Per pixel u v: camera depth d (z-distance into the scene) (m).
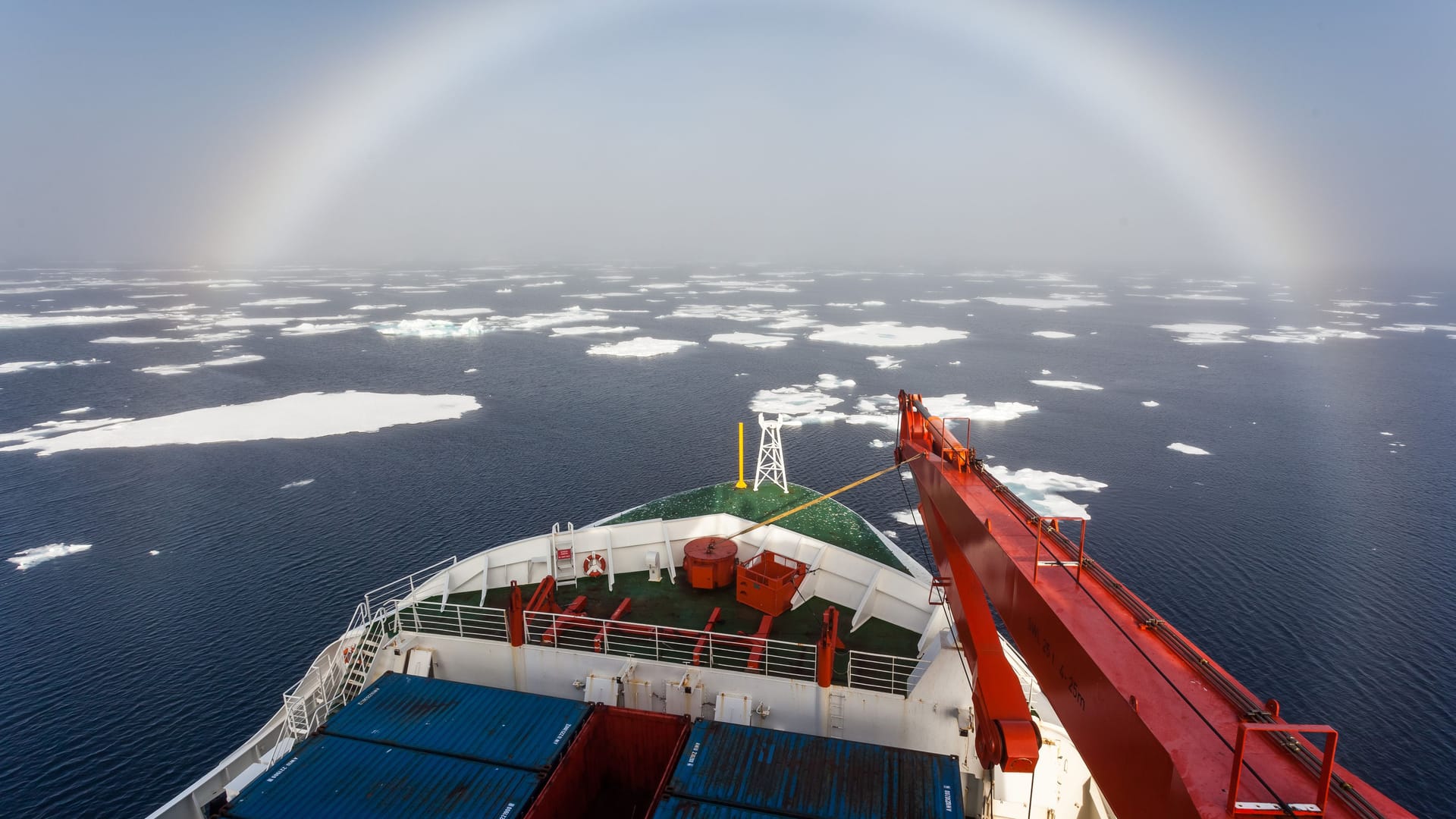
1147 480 53.72
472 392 83.38
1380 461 58.31
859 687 15.55
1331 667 30.89
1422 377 92.50
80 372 93.44
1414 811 23.89
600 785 15.16
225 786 15.52
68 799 23.02
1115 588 8.49
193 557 39.94
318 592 36.00
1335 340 124.62
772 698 15.48
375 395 79.06
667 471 55.44
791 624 18.67
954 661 14.60
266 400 79.38
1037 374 95.38
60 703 27.52
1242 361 104.25
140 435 64.00
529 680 16.98
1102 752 7.04
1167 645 7.44
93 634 32.25
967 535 11.48
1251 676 30.41
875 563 19.61
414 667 17.12
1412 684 29.75
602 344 120.00
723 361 104.06
